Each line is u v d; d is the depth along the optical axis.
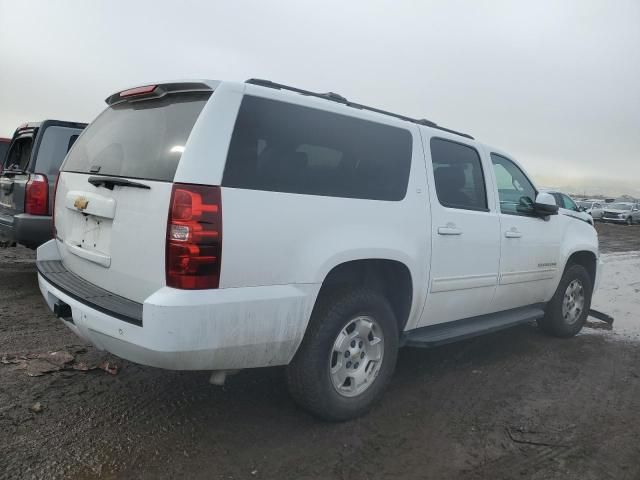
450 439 3.39
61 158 6.63
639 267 12.91
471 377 4.52
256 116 3.00
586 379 4.62
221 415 3.50
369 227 3.46
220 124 2.84
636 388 4.46
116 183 3.00
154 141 3.05
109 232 3.12
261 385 4.00
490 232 4.50
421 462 3.10
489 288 4.59
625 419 3.82
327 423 3.49
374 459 3.10
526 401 4.07
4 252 9.06
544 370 4.80
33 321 5.29
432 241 3.94
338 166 3.40
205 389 3.87
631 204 36.56
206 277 2.70
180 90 3.11
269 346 2.98
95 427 3.24
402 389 4.16
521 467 3.11
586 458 3.24
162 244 2.73
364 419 3.59
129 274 2.97
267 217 2.92
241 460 3.00
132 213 2.92
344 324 3.35
